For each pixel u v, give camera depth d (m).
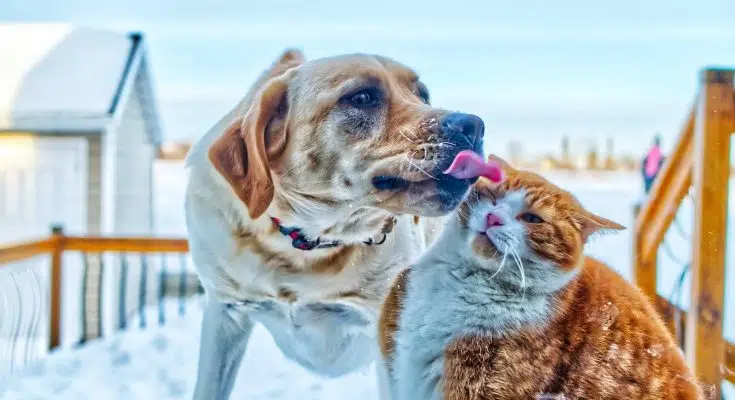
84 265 2.81
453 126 1.16
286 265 1.29
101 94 4.62
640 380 1.14
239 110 1.34
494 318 1.18
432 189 1.17
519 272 1.18
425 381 1.20
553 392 1.15
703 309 1.35
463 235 1.22
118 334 2.66
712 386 1.31
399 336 1.22
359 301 1.31
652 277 1.54
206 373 1.36
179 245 2.72
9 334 2.49
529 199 1.21
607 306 1.19
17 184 4.38
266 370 1.94
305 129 1.23
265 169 1.24
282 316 1.34
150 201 5.61
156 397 1.85
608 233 1.22
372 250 1.29
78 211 4.36
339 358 1.37
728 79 1.35
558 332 1.17
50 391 1.94
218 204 1.29
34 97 4.57
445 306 1.20
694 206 1.37
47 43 5.29
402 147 1.18
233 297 1.33
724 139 1.34
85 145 4.36
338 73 1.22
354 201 1.23
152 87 5.34
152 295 4.88
